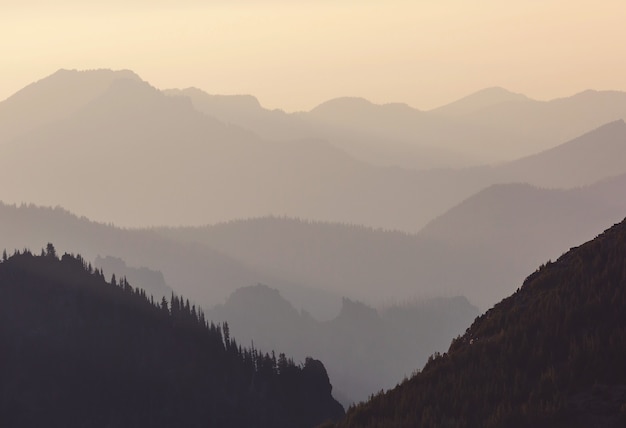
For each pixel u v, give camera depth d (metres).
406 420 168.38
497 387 168.88
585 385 161.62
